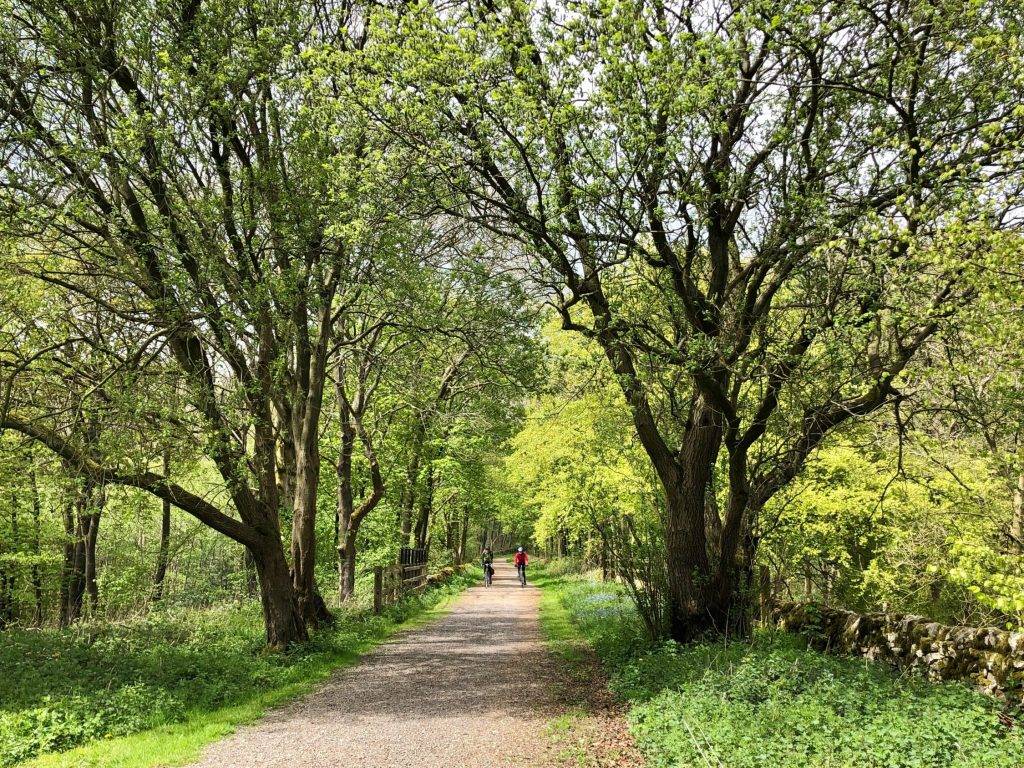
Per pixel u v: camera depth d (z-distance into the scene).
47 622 20.38
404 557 23.92
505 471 38.59
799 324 10.14
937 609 15.09
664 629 11.71
